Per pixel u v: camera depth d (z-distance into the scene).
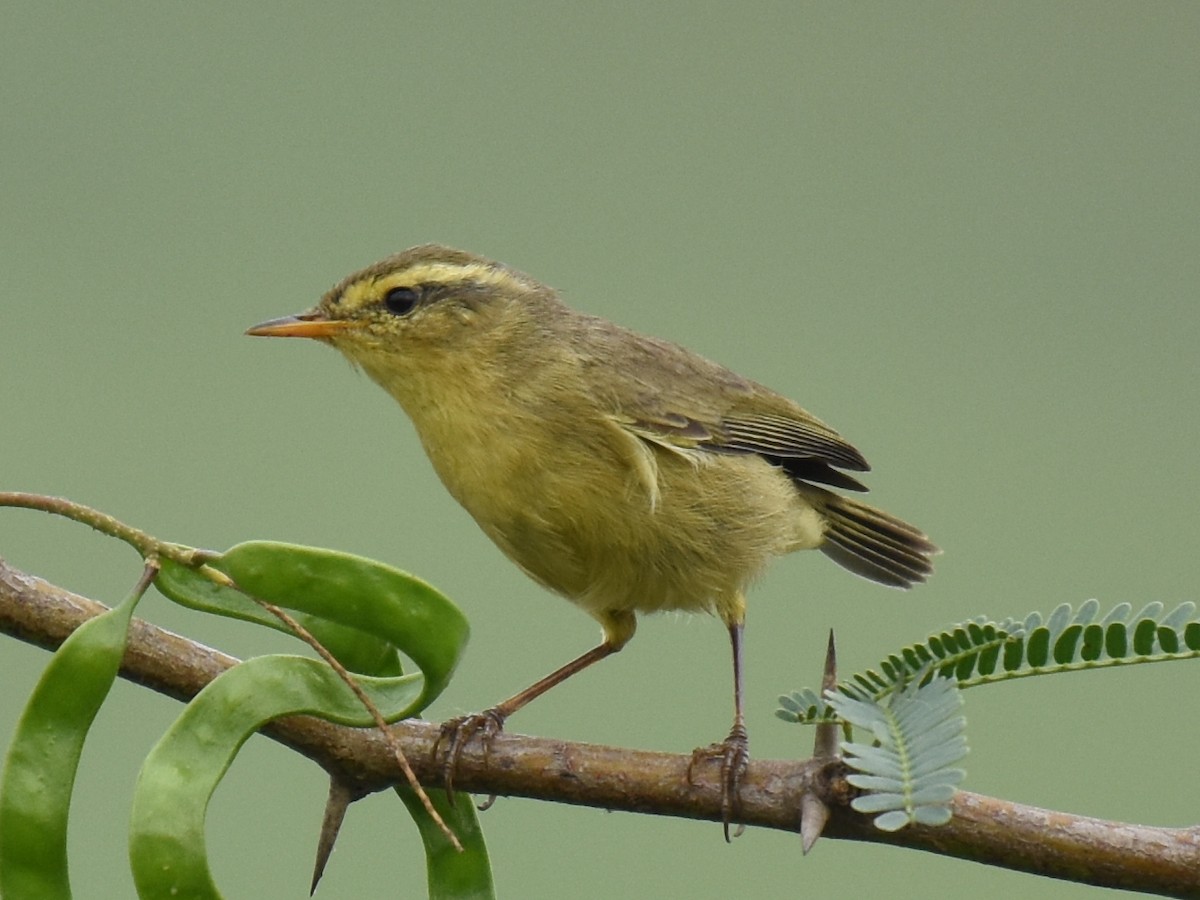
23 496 6.07
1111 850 6.35
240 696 6.42
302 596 6.31
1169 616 6.32
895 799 5.62
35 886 6.07
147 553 6.20
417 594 6.40
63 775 6.10
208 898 6.08
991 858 6.45
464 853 7.31
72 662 6.10
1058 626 6.48
